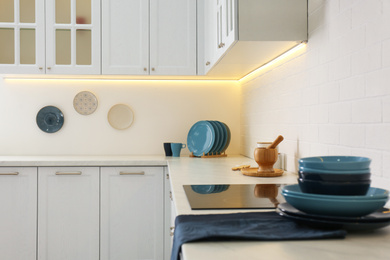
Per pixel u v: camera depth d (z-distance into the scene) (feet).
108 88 12.32
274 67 8.89
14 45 10.94
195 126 11.94
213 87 12.62
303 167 3.41
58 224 10.15
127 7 11.16
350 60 5.39
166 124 12.47
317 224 3.33
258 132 10.32
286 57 8.05
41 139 12.16
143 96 12.41
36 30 10.94
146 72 11.20
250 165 8.96
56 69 10.98
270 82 9.20
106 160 10.23
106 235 10.23
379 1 4.65
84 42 11.10
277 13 6.88
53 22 10.96
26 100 12.11
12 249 10.09
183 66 11.30
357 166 3.23
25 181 10.10
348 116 5.46
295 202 3.38
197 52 11.32
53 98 12.19
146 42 11.19
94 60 11.07
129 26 11.16
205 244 3.04
